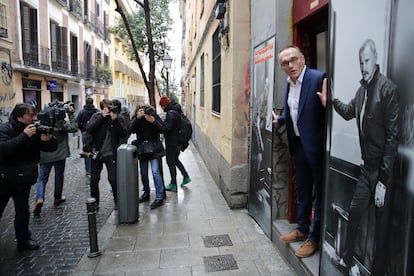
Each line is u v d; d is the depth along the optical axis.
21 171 3.87
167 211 5.40
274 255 3.70
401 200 1.65
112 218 5.14
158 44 16.45
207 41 9.48
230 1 5.27
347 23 2.17
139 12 16.06
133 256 3.82
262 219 4.42
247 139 5.33
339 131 2.31
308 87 2.93
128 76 45.53
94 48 28.72
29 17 16.50
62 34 20.41
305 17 3.38
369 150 1.93
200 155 11.95
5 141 3.75
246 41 5.15
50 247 4.16
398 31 1.65
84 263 3.67
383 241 1.80
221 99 6.42
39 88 17.88
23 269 3.60
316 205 3.12
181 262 3.65
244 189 5.44
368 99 1.93
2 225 4.99
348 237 2.20
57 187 5.92
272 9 3.87
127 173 4.80
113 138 5.45
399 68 1.65
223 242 4.12
